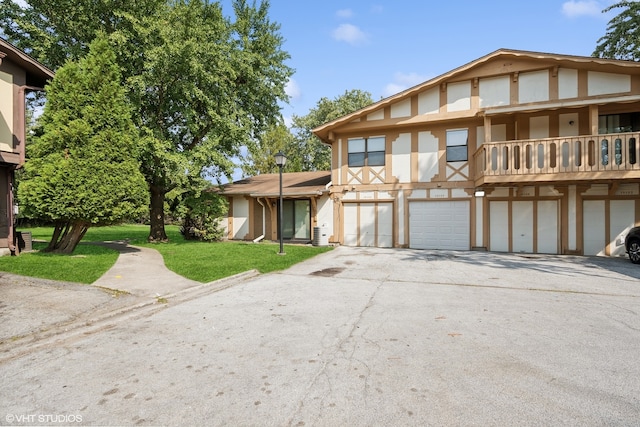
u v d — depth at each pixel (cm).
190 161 1438
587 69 1223
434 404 276
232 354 377
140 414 266
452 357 366
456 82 1378
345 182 1562
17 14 1367
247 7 1792
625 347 392
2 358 368
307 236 1706
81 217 949
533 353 376
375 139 1526
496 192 1345
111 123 1012
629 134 1062
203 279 755
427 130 1445
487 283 749
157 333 445
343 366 345
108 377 326
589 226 1236
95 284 682
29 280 691
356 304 581
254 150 1722
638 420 255
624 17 1911
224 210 1666
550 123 1275
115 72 1050
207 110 1535
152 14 1450
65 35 1384
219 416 262
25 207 915
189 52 1353
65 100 959
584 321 488
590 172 1090
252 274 848
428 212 1439
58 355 378
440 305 573
